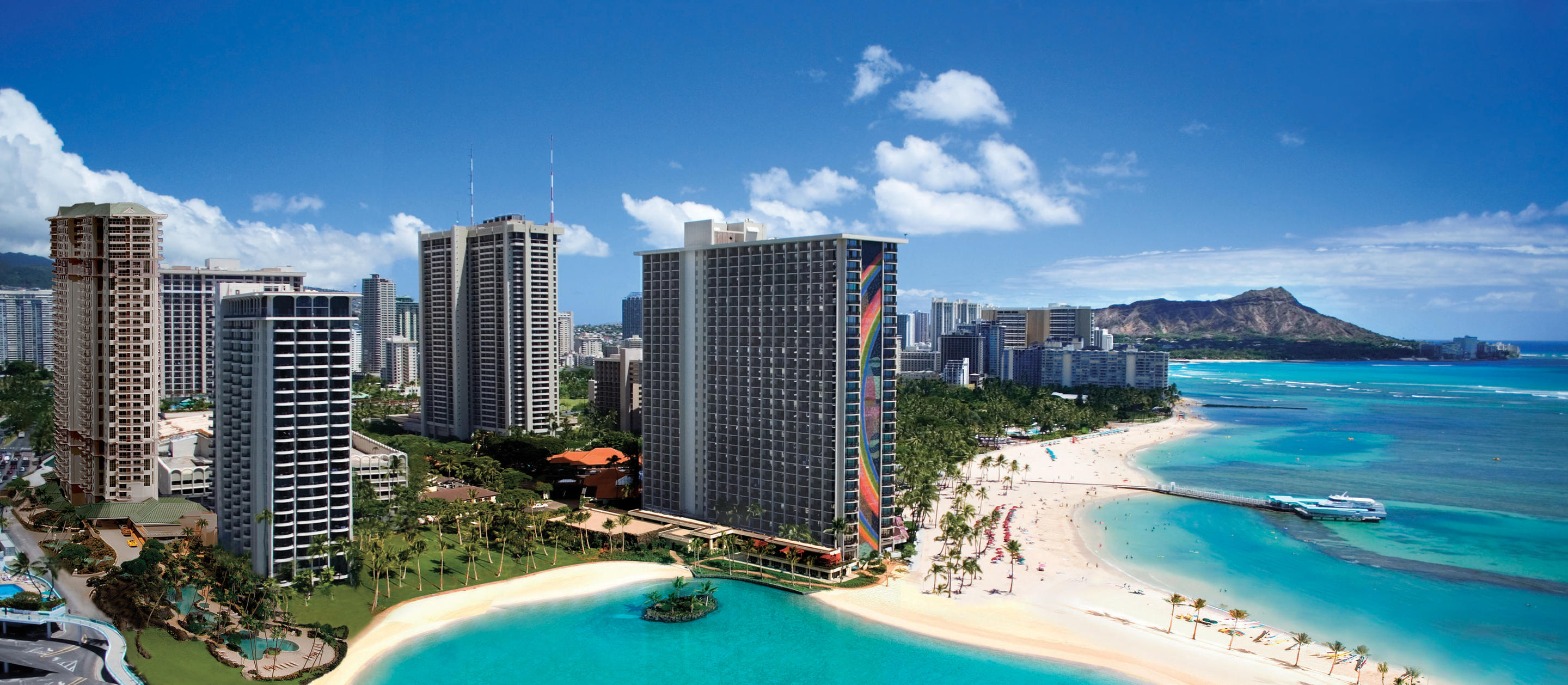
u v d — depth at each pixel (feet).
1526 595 650.02
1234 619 593.01
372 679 489.26
